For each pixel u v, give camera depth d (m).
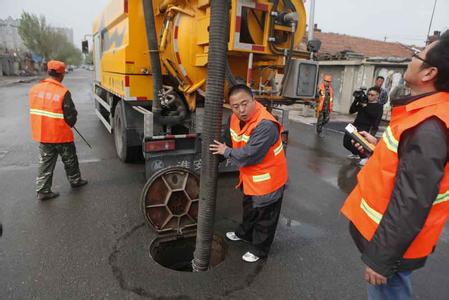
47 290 2.42
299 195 4.52
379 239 1.37
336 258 3.00
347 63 13.45
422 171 1.24
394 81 12.14
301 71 3.65
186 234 3.25
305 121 11.47
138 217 3.61
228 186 4.61
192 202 3.31
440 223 1.44
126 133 4.92
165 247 3.25
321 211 4.02
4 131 7.90
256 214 2.91
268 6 3.42
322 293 2.53
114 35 5.55
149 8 3.65
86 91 21.12
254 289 2.53
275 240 3.28
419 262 1.50
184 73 3.96
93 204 3.90
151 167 3.76
